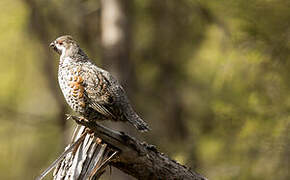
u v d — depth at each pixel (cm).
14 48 1642
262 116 1117
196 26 1542
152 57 1645
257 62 1106
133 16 1619
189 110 1616
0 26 1545
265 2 1091
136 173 727
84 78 790
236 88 1161
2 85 1709
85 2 1584
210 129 1255
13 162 1755
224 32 1325
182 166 749
